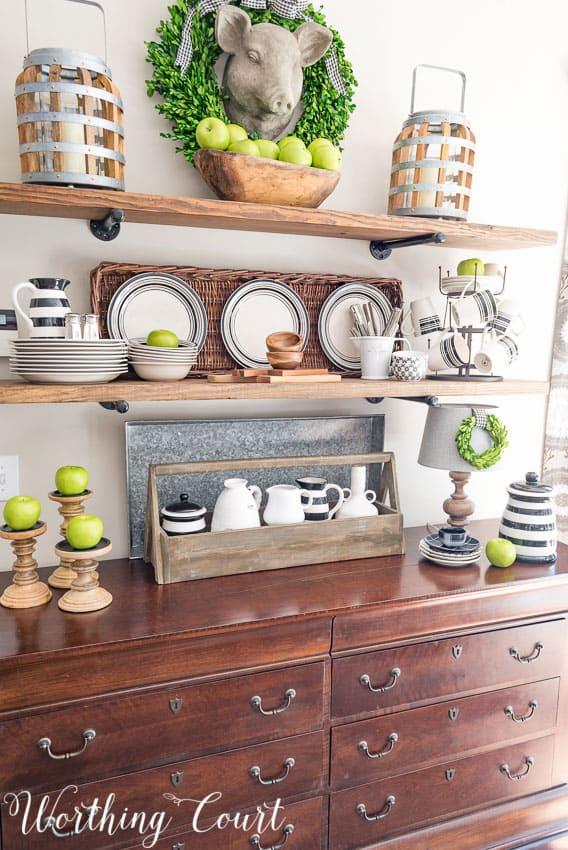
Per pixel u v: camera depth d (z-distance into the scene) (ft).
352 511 5.56
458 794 5.24
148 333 5.16
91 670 3.98
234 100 5.22
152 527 5.16
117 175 4.37
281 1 5.19
